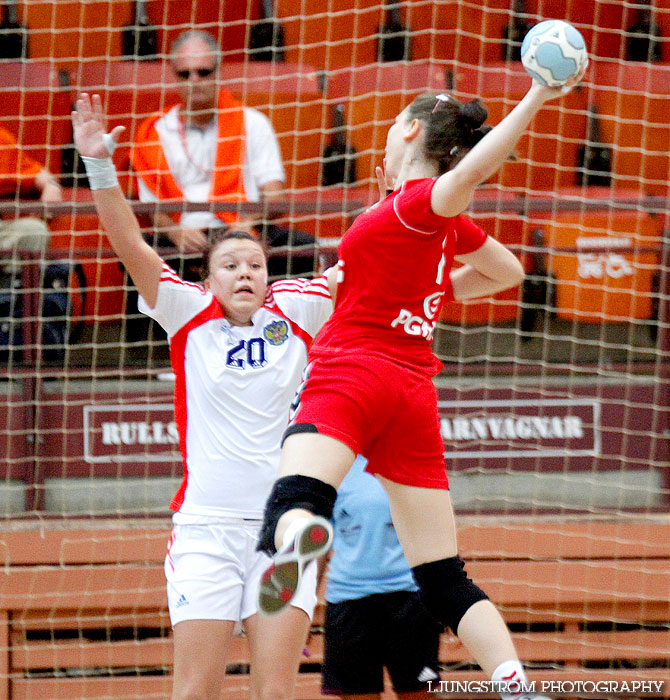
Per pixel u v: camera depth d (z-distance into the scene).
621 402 22.33
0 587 20.91
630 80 29.34
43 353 23.00
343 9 31.41
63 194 26.14
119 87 28.70
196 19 31.61
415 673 17.09
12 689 20.94
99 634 22.14
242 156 25.09
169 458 21.84
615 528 21.50
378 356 11.73
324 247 22.44
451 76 28.61
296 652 14.10
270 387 14.80
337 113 28.38
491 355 24.83
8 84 28.59
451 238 12.43
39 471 21.69
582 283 24.62
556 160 28.86
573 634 21.64
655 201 22.34
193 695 14.24
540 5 31.48
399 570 17.14
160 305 14.55
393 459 12.05
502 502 22.08
